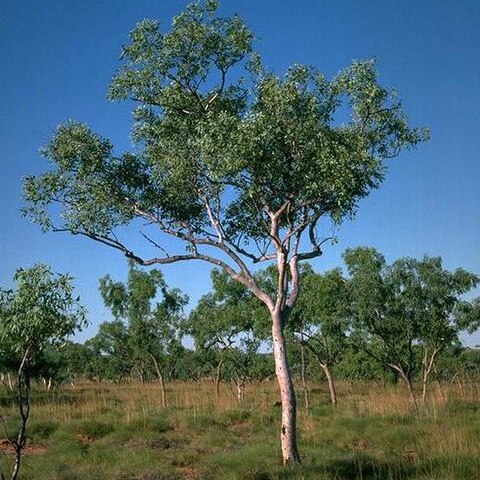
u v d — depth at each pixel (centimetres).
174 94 1298
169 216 1446
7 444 1745
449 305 2098
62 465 1369
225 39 1286
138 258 1397
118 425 1975
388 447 1516
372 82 1218
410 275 2119
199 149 1265
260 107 1231
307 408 2334
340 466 1195
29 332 847
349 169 1145
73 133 1353
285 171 1211
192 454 1497
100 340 4731
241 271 1338
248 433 1912
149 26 1294
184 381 5700
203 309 3203
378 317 2119
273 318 1284
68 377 5578
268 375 4338
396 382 3844
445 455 1208
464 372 3688
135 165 1415
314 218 1284
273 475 1145
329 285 2288
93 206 1375
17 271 862
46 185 1359
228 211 1459
